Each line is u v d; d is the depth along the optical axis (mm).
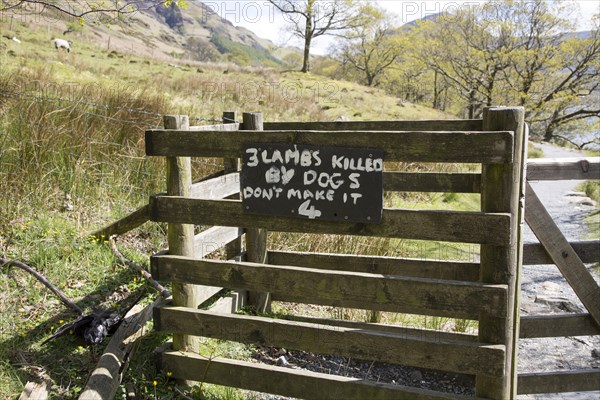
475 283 2717
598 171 3143
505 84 35469
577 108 37906
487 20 33844
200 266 3127
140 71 22047
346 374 3750
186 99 15211
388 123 3971
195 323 3174
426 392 2807
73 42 27500
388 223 2781
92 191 5695
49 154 5750
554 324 3389
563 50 32312
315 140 2832
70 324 3490
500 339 2742
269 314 4352
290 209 2928
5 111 6535
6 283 3893
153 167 6457
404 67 52719
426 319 4637
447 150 2641
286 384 3027
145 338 3605
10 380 3010
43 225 4785
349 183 2803
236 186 4195
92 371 3094
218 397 3232
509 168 2639
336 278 2893
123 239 5207
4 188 5062
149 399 3066
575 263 3262
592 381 3404
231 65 36125
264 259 4480
